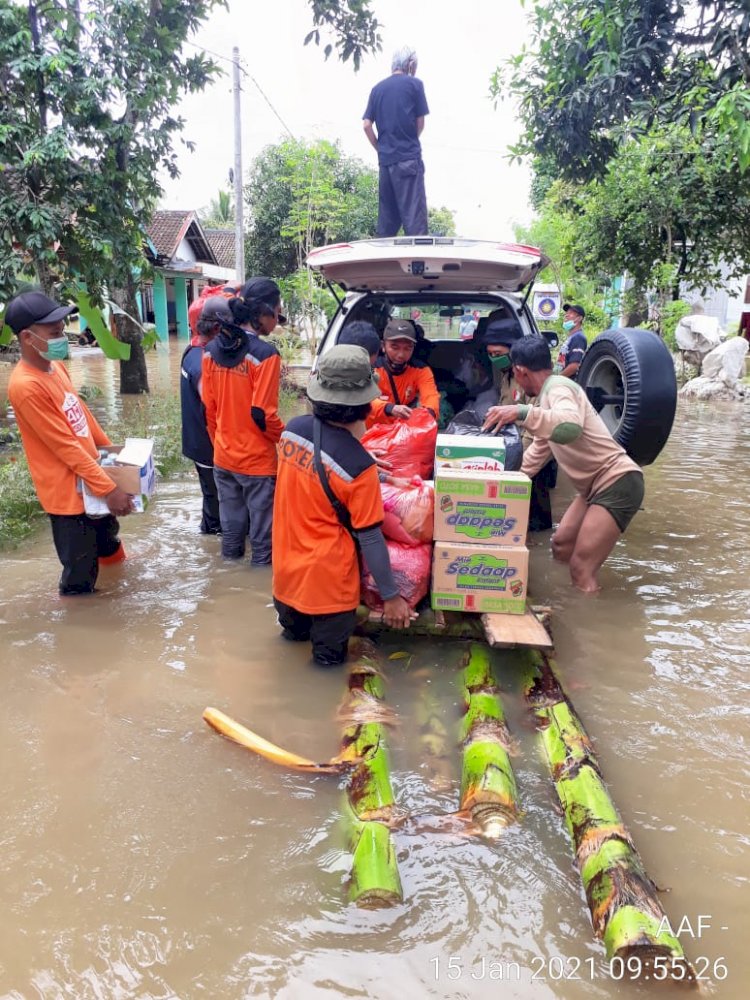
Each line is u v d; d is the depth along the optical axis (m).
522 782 2.65
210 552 5.08
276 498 3.36
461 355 6.03
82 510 4.11
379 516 3.21
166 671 3.43
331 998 1.83
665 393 4.84
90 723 3.01
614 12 7.59
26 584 4.50
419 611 3.62
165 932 2.01
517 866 2.25
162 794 2.58
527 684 3.22
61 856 2.28
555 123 9.38
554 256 19.86
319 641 3.42
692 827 2.43
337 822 2.44
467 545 3.41
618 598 4.29
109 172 9.54
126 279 10.46
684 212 13.56
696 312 17.66
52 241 8.98
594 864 2.14
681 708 3.15
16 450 8.25
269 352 4.39
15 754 2.80
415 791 2.60
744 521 5.72
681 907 2.11
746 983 1.88
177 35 10.26
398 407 4.54
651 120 8.17
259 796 2.57
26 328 3.79
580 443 4.21
